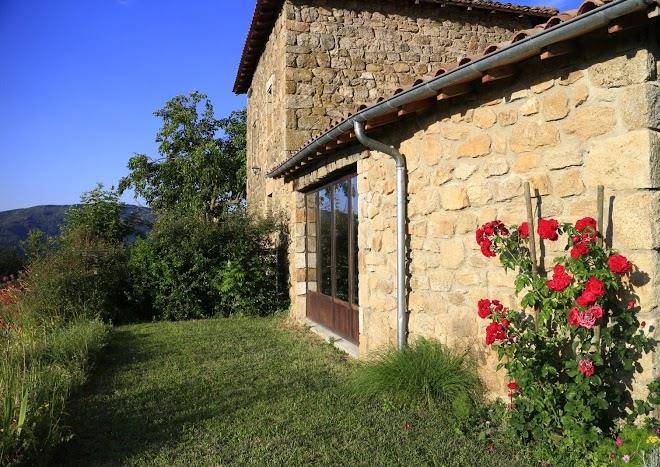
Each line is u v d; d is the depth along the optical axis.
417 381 3.94
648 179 2.73
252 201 13.30
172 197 20.30
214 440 3.54
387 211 5.04
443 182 4.18
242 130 21.20
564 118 3.18
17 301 8.33
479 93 3.80
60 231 16.17
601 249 2.82
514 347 3.21
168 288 9.72
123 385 4.98
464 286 4.00
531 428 3.16
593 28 2.62
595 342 2.84
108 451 3.47
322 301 7.64
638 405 2.67
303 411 4.02
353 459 3.17
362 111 4.33
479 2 9.52
